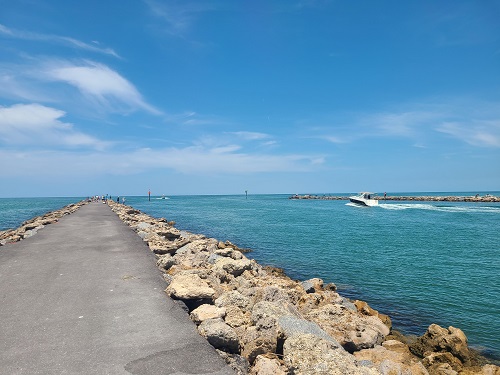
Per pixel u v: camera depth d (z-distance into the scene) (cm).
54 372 477
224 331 591
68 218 2719
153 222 2780
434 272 1853
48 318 657
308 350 536
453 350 853
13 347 545
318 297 1151
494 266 2003
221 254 1528
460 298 1425
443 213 6197
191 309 764
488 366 777
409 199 11800
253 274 1306
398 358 768
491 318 1212
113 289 832
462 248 2583
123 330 612
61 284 867
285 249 2508
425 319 1205
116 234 1759
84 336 586
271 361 570
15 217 4909
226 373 495
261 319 672
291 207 8775
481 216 5512
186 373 488
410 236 3200
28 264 1075
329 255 2295
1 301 745
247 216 5644
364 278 1727
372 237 3125
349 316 964
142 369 491
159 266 1092
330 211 6944
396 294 1474
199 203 12075
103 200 7262
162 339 582
